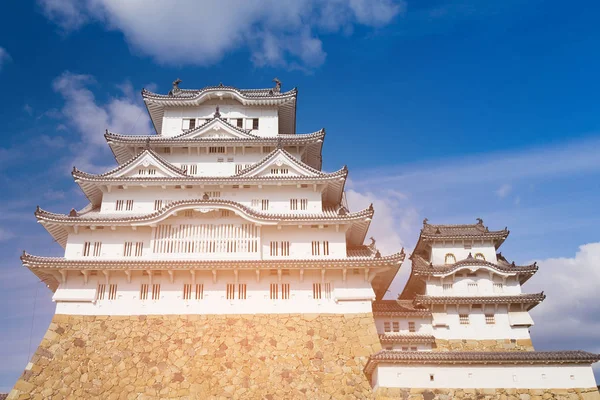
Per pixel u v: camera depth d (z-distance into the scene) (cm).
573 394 3859
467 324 5116
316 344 4506
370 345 4525
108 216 5097
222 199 5122
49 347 4400
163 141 5653
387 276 5178
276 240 5022
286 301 4716
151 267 4659
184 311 4644
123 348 4428
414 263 5597
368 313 4681
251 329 4566
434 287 5325
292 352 4450
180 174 5350
